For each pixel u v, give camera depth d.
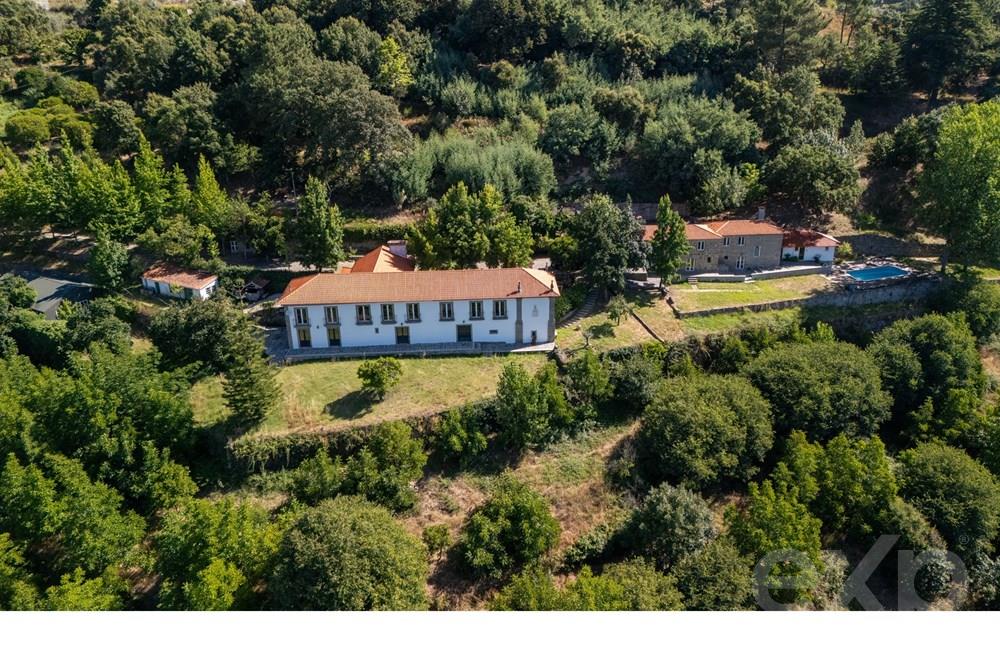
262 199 74.81
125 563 40.00
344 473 43.94
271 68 83.38
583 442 50.03
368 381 50.38
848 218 83.50
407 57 94.25
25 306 61.56
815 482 42.66
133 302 63.31
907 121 88.38
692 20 110.12
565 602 34.28
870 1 115.31
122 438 44.25
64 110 87.94
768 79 90.19
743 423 47.53
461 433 46.25
